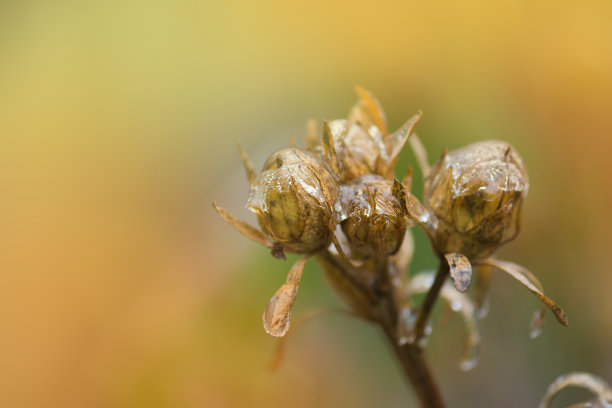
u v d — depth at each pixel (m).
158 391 0.28
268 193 0.18
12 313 0.30
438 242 0.18
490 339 0.28
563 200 0.28
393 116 0.32
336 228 0.18
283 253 0.18
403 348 0.19
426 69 0.31
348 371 0.29
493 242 0.18
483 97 0.30
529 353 0.27
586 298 0.27
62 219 0.31
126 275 0.30
